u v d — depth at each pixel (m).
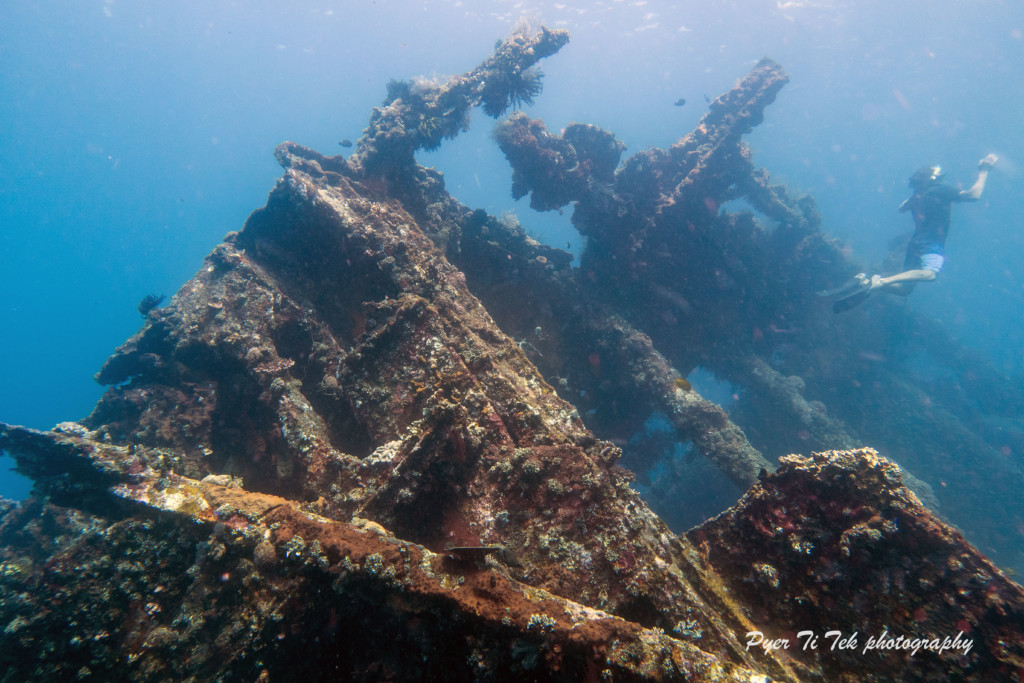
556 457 4.59
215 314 7.29
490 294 11.35
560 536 4.07
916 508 3.62
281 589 3.73
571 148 12.95
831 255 18.03
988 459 15.93
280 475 5.88
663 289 13.05
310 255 8.66
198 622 3.90
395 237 7.84
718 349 14.82
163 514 4.27
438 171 12.39
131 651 3.80
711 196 12.98
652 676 2.54
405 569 3.23
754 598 4.01
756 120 13.08
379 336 6.09
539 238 15.95
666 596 3.55
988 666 3.08
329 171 10.19
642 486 15.29
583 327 11.43
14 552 5.97
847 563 3.70
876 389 17.59
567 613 2.88
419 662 3.17
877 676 3.36
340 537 3.52
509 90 11.80
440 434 4.81
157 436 6.24
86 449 4.65
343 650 3.50
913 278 14.63
